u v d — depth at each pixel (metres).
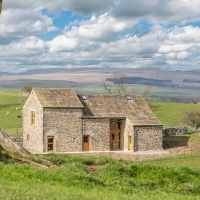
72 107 62.97
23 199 14.89
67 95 65.06
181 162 46.12
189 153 56.38
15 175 21.42
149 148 64.19
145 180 25.16
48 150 62.41
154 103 151.25
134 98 70.25
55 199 15.95
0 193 15.23
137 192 22.27
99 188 21.86
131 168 26.86
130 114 66.25
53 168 26.03
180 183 25.83
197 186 25.34
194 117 112.75
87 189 20.89
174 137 70.62
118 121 66.25
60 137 62.72
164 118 126.81
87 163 31.73
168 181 25.69
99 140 64.69
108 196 18.86
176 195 22.25
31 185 19.17
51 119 62.38
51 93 64.75
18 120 119.69
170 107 143.62
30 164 26.44
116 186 22.91
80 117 63.59
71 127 63.16
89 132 64.19
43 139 61.97
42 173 22.61
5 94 188.88
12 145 27.86
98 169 27.75
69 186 20.94
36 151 62.53
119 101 68.75
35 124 64.00
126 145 65.44
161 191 23.88
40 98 63.28
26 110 66.75
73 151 63.12
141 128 63.97
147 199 19.55
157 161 48.06
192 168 28.88
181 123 117.31
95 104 66.94
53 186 19.67
